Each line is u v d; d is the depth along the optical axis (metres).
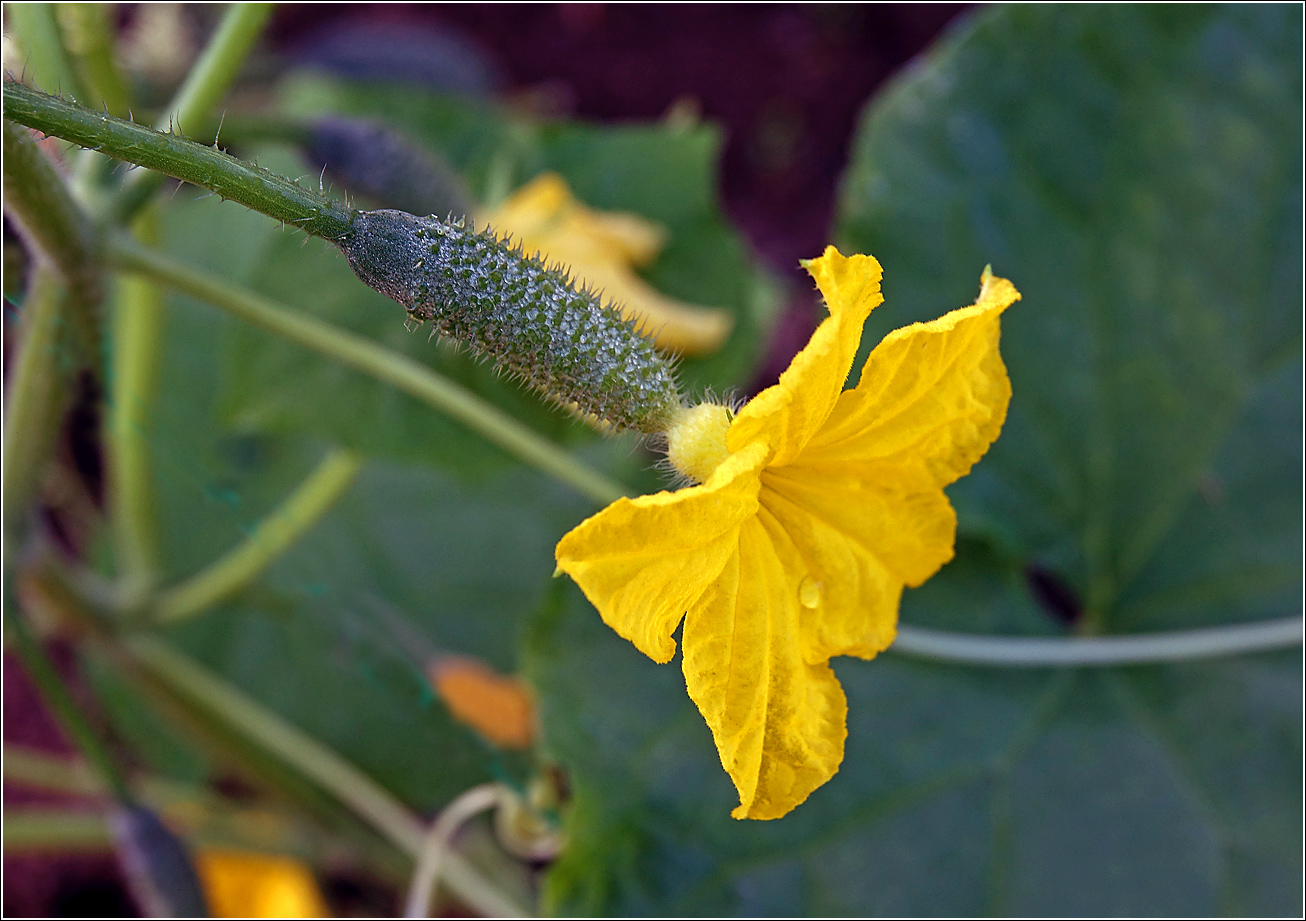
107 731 0.42
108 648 0.32
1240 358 0.31
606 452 0.42
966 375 0.21
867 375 0.21
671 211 0.35
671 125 0.36
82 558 0.44
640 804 0.29
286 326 0.25
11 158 0.21
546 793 0.29
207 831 0.35
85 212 0.23
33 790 0.43
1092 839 0.29
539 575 0.41
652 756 0.29
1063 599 0.35
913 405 0.21
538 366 0.20
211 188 0.19
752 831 0.29
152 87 0.34
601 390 0.20
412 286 0.20
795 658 0.21
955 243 0.31
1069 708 0.30
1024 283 0.31
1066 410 0.31
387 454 0.30
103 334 0.25
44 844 0.33
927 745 0.30
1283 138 0.31
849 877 0.29
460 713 0.31
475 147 0.36
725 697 0.20
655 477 0.33
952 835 0.29
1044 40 0.31
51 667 0.26
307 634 0.39
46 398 0.25
